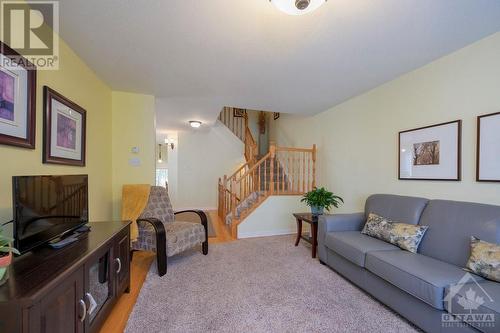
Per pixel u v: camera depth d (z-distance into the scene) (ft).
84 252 4.30
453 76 7.07
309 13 5.21
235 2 4.89
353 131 11.30
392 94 9.14
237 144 21.80
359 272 6.99
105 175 9.48
